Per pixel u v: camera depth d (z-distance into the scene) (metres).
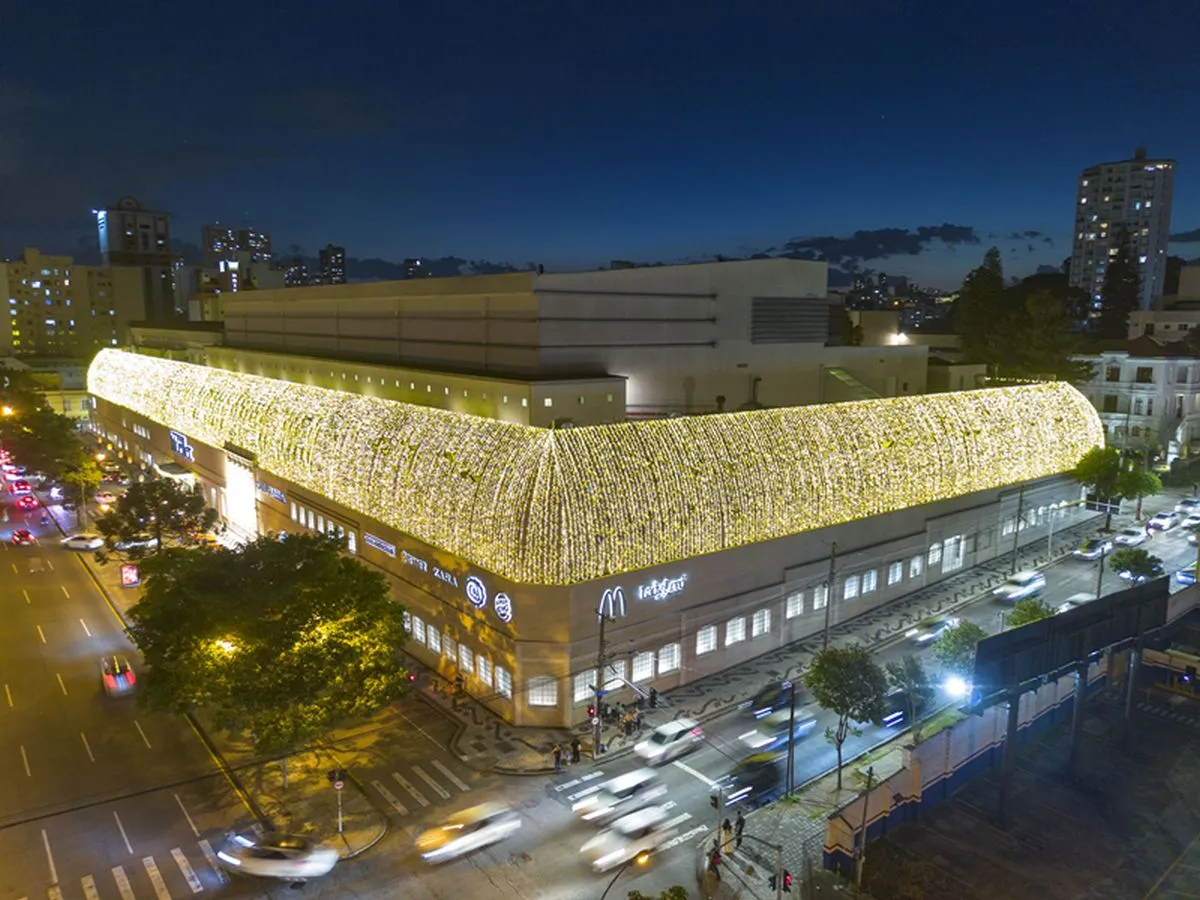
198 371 104.81
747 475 58.50
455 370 68.38
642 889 36.75
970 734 44.28
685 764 47.06
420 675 58.03
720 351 70.56
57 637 63.78
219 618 41.06
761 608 60.31
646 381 66.12
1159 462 113.00
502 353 63.62
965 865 38.00
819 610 64.56
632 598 52.62
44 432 106.06
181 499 79.81
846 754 48.03
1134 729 50.12
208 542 86.38
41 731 49.97
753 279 71.94
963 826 40.91
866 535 67.44
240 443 86.75
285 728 41.66
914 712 49.69
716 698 54.62
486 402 61.53
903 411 72.00
